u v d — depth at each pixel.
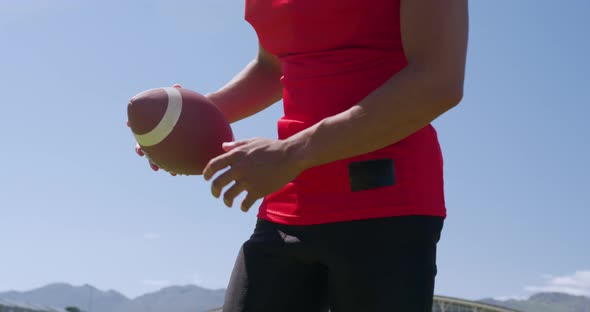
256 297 2.15
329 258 2.01
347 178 1.99
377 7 2.02
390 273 1.93
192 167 2.13
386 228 1.95
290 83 2.18
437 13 1.79
